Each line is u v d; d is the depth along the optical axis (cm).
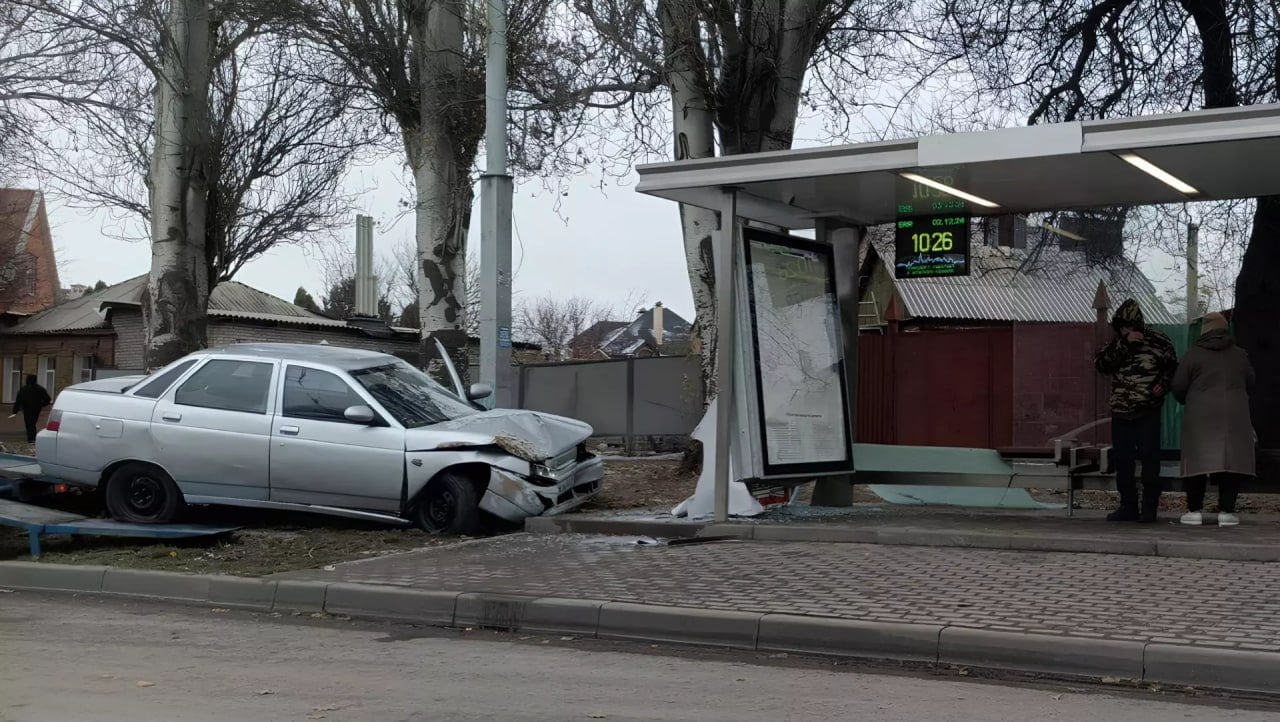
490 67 1292
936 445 1259
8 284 4603
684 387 2077
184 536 1096
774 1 1461
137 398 1202
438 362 1717
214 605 903
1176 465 1130
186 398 1193
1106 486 1131
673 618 749
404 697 602
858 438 1304
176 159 1884
